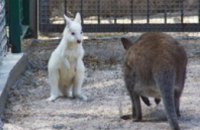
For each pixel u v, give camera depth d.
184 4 27.70
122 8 27.48
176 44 15.53
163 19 27.75
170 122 14.43
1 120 15.98
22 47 24.25
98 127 15.73
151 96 15.65
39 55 23.31
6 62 19.98
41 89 19.34
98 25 26.00
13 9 21.64
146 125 15.77
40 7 26.12
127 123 15.98
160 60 14.88
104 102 17.97
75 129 15.59
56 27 26.31
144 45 15.52
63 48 18.05
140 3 27.56
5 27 20.83
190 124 15.80
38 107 17.48
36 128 15.66
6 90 17.84
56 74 18.23
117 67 21.97
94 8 27.33
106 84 19.84
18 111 17.08
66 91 18.56
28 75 20.92
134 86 15.71
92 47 24.36
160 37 15.66
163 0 27.44
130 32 26.38
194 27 25.98
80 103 17.92
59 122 16.14
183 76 15.48
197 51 23.92
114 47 24.36
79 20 18.30
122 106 17.52
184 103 17.64
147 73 15.20
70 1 27.39
